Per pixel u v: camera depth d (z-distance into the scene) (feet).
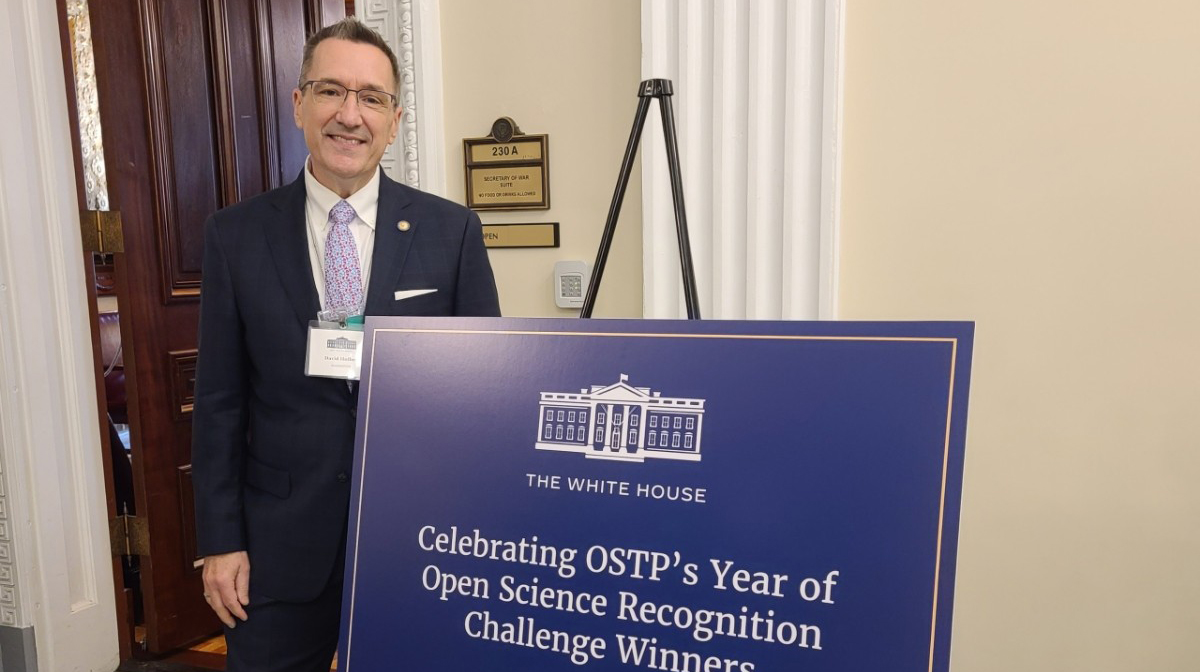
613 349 3.65
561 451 3.62
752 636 3.26
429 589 3.68
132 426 9.18
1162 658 5.74
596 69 6.53
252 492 5.07
